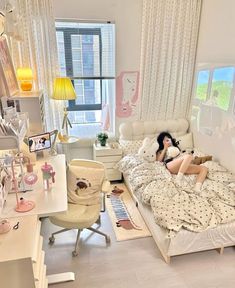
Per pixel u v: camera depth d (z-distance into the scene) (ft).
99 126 12.65
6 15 6.56
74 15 10.48
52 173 6.42
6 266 4.14
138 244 8.11
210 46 10.37
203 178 8.83
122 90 12.00
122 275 6.95
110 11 10.72
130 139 11.93
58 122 11.39
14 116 6.27
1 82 6.74
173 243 6.91
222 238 7.29
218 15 9.68
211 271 7.07
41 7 9.62
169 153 10.48
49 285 6.62
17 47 9.66
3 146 5.41
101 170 8.28
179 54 11.55
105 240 8.25
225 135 9.52
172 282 6.73
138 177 9.48
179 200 7.75
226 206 7.47
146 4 10.57
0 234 4.61
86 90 11.98
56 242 8.16
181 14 10.87
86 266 7.24
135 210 9.92
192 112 12.07
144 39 11.06
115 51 11.28
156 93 12.01
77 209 7.77
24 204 5.50
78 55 11.12
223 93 9.47
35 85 10.32
